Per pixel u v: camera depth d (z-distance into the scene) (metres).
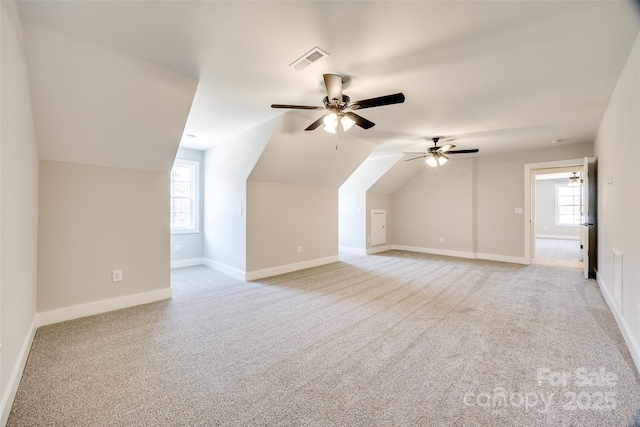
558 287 3.73
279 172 4.32
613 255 2.77
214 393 1.62
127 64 2.20
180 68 2.34
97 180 2.81
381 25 1.79
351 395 1.60
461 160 6.15
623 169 2.40
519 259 5.42
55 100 2.21
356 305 3.07
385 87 2.69
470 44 2.00
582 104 3.07
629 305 2.15
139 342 2.22
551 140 4.57
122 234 2.97
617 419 1.40
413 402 1.54
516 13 1.68
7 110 1.48
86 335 2.33
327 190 5.38
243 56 2.16
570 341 2.21
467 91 2.77
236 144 4.26
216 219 4.85
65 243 2.63
